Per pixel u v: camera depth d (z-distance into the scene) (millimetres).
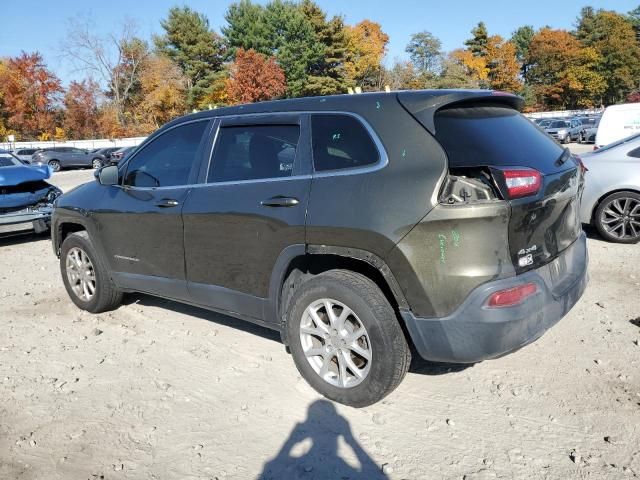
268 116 3857
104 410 3516
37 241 9484
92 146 49219
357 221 3178
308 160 3543
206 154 4160
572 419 3234
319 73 63781
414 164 3096
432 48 85938
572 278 3523
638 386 3570
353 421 3299
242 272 3848
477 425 3211
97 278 5078
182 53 60594
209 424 3324
